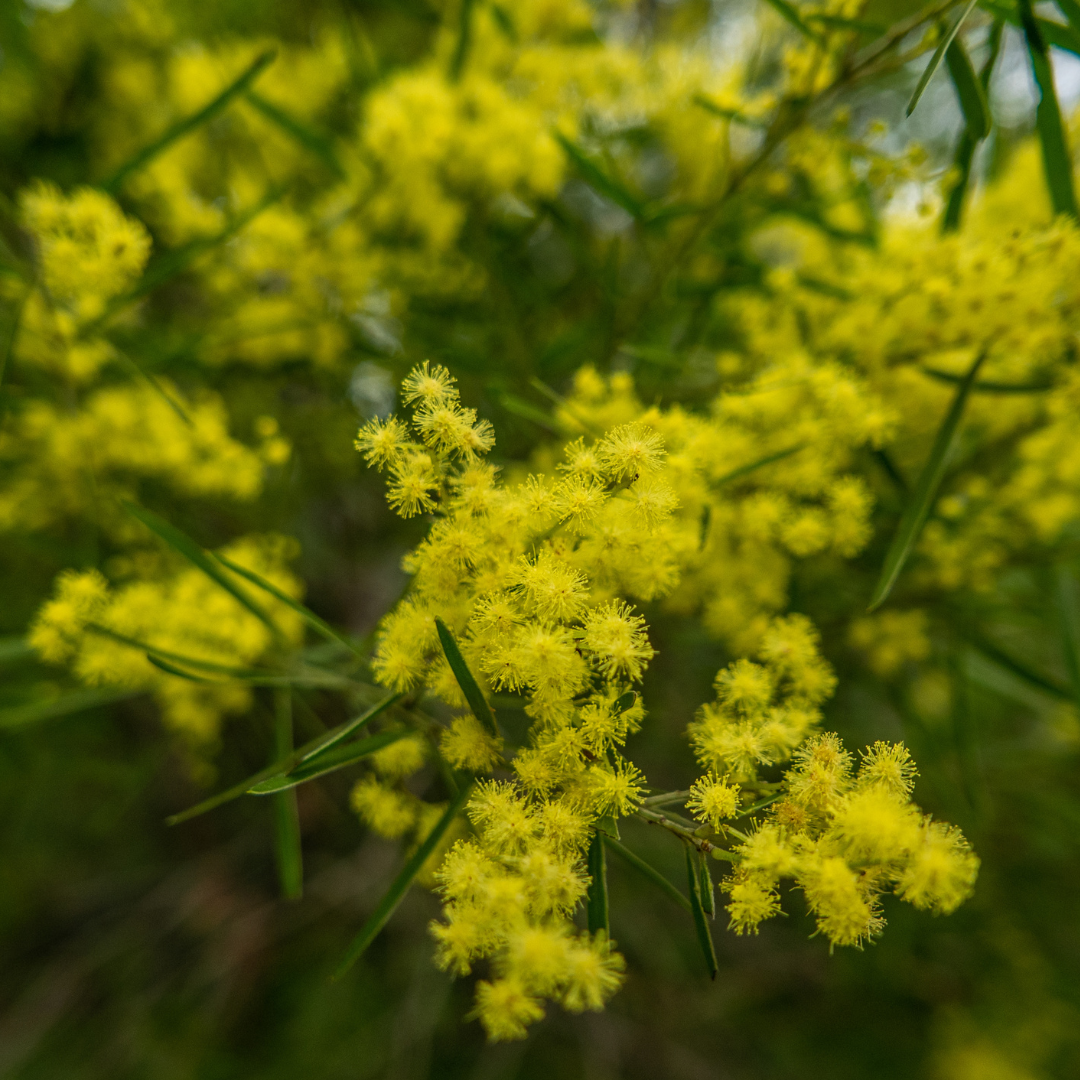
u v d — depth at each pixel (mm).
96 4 226
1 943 372
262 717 205
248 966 343
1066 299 164
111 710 291
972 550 193
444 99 193
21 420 194
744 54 229
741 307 206
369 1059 317
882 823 130
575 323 226
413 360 205
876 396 175
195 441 191
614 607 139
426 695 151
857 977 310
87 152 233
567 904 131
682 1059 358
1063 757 261
